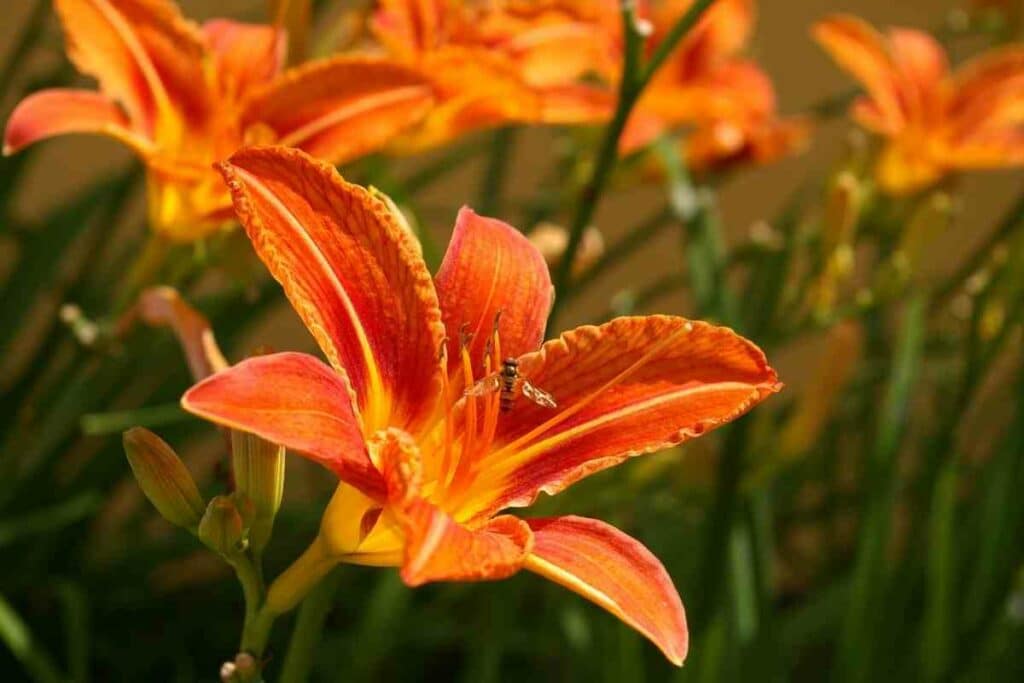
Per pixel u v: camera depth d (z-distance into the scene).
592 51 0.85
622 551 0.63
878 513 0.98
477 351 0.67
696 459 0.91
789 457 0.91
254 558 0.66
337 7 1.25
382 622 0.87
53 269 1.06
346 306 0.64
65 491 1.07
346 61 0.75
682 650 0.62
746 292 1.16
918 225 0.91
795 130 1.05
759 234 1.00
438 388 0.66
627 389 0.66
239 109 0.75
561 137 1.12
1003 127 0.99
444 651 1.37
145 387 1.08
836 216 0.90
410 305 0.65
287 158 0.63
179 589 1.21
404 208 0.79
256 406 0.60
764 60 1.51
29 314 1.15
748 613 0.95
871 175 0.99
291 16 0.78
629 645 0.96
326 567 0.65
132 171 1.05
